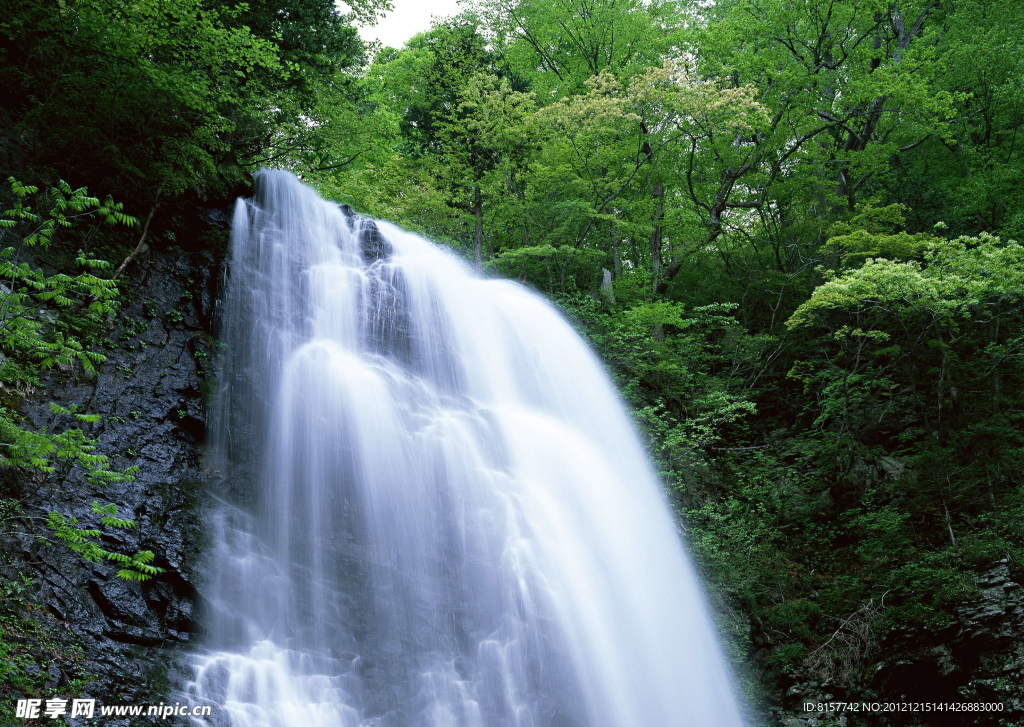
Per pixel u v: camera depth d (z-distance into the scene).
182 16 15.20
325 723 11.31
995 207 27.17
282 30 22.00
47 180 14.35
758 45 30.23
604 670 15.02
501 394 19.20
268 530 13.32
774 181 28.88
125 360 13.59
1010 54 27.59
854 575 19.06
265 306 16.48
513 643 14.20
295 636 12.05
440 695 12.77
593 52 32.69
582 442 18.72
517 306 21.41
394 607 13.38
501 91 27.19
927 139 30.20
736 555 19.16
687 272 30.08
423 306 19.09
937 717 15.34
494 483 16.41
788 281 27.19
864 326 24.34
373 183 26.84
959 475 20.22
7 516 10.09
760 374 25.23
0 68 14.88
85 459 9.05
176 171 16.06
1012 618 15.44
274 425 14.80
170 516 12.09
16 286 12.64
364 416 15.68
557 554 15.98
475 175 28.31
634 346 22.98
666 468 20.06
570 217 26.48
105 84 14.66
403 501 15.13
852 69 30.66
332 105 23.03
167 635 10.82
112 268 14.63
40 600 9.88
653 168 27.83
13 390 11.50
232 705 10.51
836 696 16.41
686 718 15.56
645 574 17.28
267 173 19.00
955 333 23.11
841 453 21.89
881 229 24.34
